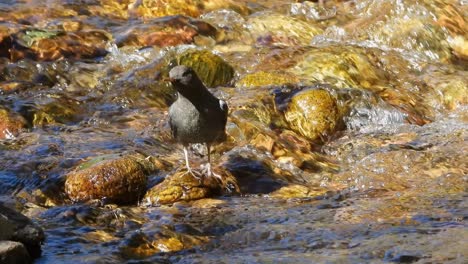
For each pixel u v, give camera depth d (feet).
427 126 49.55
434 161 41.93
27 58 56.13
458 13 65.46
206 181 37.06
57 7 65.00
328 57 55.93
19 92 51.37
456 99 54.29
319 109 47.91
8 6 64.44
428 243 30.40
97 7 65.92
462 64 61.82
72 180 36.50
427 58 61.26
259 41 62.64
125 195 36.14
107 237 31.94
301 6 68.95
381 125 49.47
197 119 35.35
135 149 42.50
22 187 37.47
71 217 33.78
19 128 45.55
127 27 62.59
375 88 54.44
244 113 47.03
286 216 34.27
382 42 62.80
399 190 38.09
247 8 68.64
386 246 30.25
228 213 34.60
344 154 44.57
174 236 31.60
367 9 67.05
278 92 50.21
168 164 40.14
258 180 38.78
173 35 60.95
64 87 54.34
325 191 38.24
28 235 29.96
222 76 53.93
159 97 52.08
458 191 37.68
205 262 29.30
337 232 32.07
